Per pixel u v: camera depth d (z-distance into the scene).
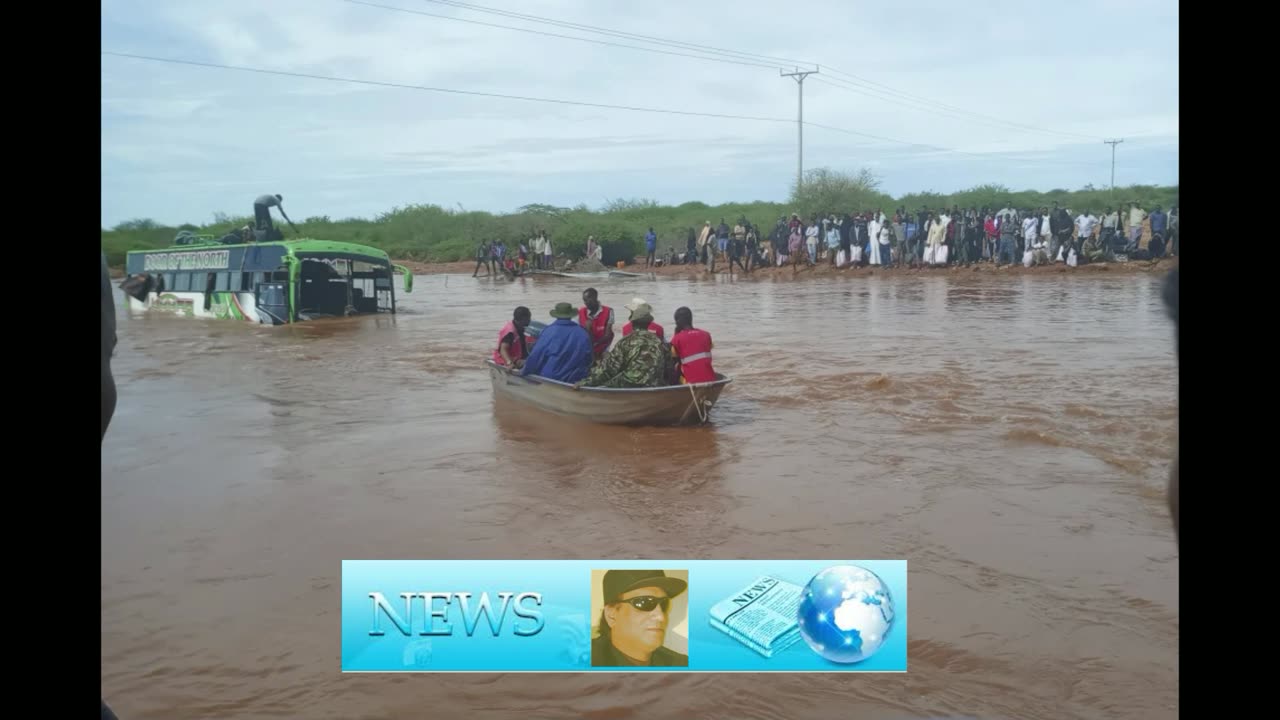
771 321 19.44
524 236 44.66
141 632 5.27
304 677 4.76
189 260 24.36
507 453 9.12
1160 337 15.98
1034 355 14.27
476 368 14.48
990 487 7.75
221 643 5.13
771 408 10.89
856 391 11.73
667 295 27.38
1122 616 5.29
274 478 8.39
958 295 24.61
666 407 9.77
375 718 4.37
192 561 6.36
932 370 13.04
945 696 4.47
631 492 7.79
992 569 5.99
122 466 8.84
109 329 1.30
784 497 7.58
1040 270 30.91
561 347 10.65
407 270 23.06
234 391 12.73
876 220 33.94
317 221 61.88
